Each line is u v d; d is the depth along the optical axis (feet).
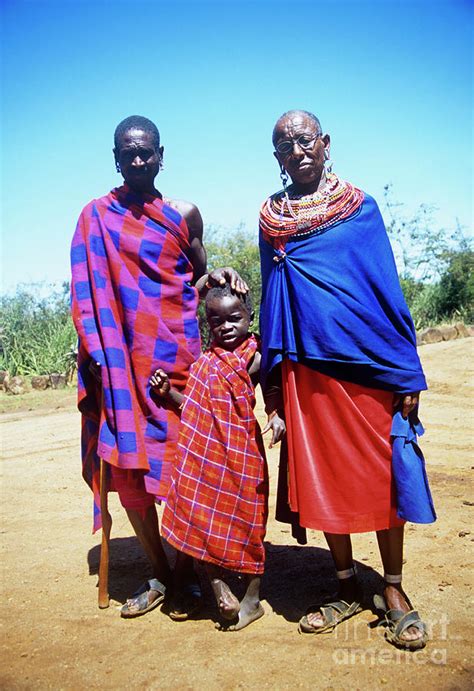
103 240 13.69
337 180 12.50
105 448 13.02
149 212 13.87
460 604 12.59
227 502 12.21
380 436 11.74
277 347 12.13
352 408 11.68
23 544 17.70
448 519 17.22
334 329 11.69
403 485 11.50
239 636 12.05
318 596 13.58
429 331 57.41
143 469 13.12
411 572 14.08
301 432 11.98
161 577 13.66
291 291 12.21
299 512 12.05
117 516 19.89
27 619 13.30
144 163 13.62
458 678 10.27
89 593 14.44
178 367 13.70
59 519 19.72
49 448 30.68
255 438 12.54
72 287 13.76
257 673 10.74
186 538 12.22
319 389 11.85
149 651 11.71
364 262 12.03
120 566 15.89
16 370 67.21
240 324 12.63
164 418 13.38
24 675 11.20
